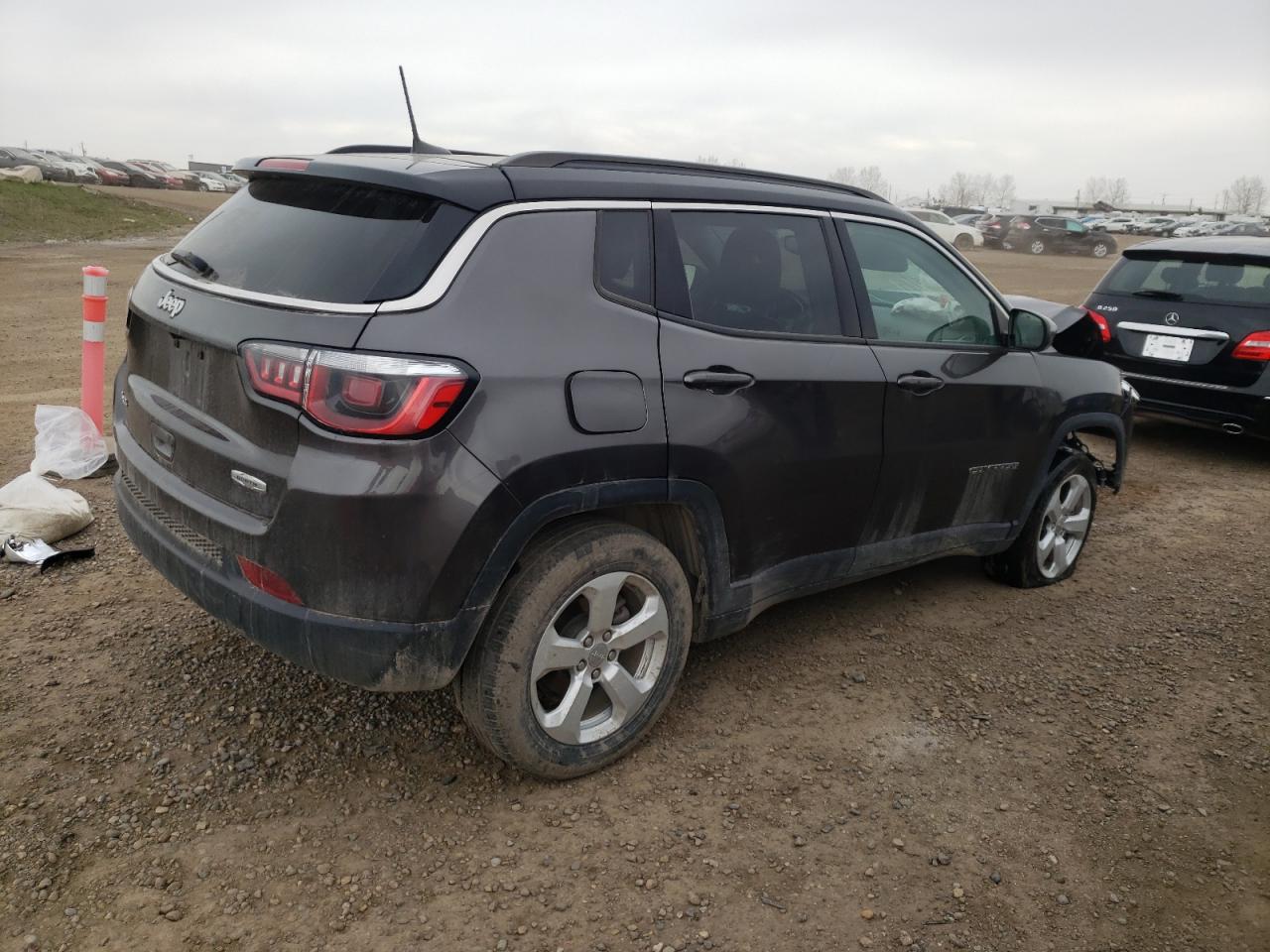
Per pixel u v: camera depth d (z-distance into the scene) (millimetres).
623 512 3207
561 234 2805
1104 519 6016
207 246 3027
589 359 2762
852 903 2617
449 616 2586
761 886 2660
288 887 2533
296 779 2959
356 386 2414
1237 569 5242
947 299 3990
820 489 3475
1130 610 4645
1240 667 4105
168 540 2926
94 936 2328
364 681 2592
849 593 4645
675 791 3043
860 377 3496
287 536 2523
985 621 4422
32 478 4664
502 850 2729
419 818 2834
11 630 3709
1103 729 3574
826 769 3213
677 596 3113
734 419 3105
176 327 2832
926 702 3682
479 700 2779
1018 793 3150
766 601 3514
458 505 2506
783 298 3383
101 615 3873
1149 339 7406
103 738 3084
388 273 2529
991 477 4211
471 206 2650
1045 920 2607
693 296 3109
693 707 3537
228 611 2715
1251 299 6945
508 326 2623
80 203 29234
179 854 2613
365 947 2361
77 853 2586
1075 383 4520
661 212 3074
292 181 3002
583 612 2984
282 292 2625
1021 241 38031
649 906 2557
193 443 2781
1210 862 2879
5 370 8250
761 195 3383
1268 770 3365
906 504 3865
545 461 2643
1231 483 6969
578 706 2969
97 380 5566
